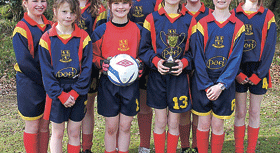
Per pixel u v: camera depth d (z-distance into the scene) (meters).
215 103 2.99
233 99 3.02
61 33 2.87
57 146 2.98
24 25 2.94
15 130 4.51
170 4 2.97
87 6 3.29
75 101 2.91
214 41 2.95
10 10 9.63
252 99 3.32
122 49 3.07
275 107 5.39
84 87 2.88
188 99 3.08
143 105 3.57
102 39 3.06
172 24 2.99
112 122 3.08
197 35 3.00
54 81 2.80
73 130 2.99
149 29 3.05
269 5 9.06
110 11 3.08
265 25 3.09
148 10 3.38
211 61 2.97
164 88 3.06
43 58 2.81
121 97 3.04
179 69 2.92
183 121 3.49
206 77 2.95
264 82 3.23
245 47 3.15
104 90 3.04
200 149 3.21
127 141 3.17
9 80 7.41
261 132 4.31
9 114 5.26
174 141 3.17
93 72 3.39
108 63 2.98
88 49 2.91
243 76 3.16
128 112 3.05
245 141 4.02
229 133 4.34
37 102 3.05
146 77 3.46
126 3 2.96
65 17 2.76
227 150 3.76
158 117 3.16
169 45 2.93
